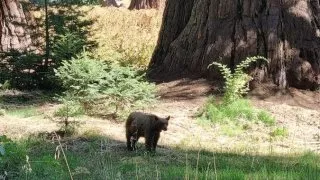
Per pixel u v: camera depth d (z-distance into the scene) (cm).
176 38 2114
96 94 1326
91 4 2805
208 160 945
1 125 1255
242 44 1856
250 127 1426
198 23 1984
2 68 1912
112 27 3581
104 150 1021
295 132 1398
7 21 2461
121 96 1377
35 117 1406
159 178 727
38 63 1903
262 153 1101
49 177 714
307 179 743
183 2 2145
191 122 1430
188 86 1862
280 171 805
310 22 1891
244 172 806
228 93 1558
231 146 1194
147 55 2856
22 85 1911
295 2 1900
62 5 1983
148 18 3606
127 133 1048
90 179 725
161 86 1902
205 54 1922
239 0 1916
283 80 1802
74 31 1956
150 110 1553
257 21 1878
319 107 1706
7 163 723
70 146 1052
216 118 1436
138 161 905
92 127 1250
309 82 1814
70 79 1323
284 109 1620
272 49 1822
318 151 1167
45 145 1038
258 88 1778
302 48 1848
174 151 1053
